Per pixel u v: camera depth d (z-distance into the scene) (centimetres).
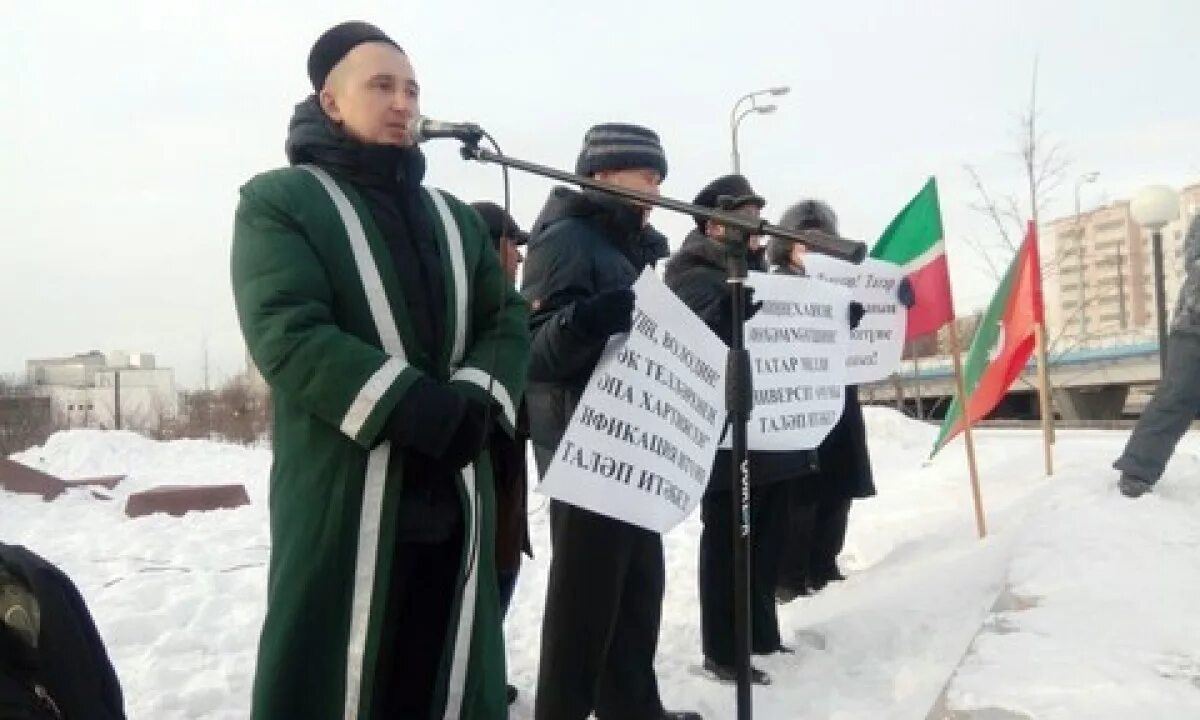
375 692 243
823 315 440
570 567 338
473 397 237
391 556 231
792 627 502
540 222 354
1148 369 2825
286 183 240
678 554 725
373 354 225
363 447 230
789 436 422
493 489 258
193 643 503
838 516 579
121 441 1677
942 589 505
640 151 348
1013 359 670
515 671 471
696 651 483
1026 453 867
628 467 314
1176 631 339
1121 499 546
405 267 247
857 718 375
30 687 180
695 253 409
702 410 332
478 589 245
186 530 857
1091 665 308
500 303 266
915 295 614
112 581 645
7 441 2520
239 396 3083
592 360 318
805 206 531
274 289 227
